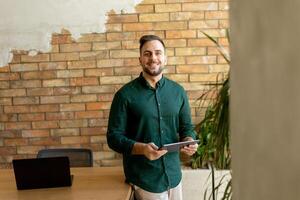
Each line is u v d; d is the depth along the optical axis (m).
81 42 3.50
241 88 0.71
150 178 2.38
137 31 3.46
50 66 3.54
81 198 2.07
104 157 3.59
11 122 3.60
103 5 3.45
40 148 3.61
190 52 3.45
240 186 0.75
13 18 3.49
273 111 0.56
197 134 2.54
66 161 2.20
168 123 2.43
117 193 2.16
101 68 3.52
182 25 3.43
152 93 2.41
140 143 2.28
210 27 3.42
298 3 0.48
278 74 0.54
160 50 2.40
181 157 3.24
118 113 2.39
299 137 0.48
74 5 3.47
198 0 3.40
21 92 3.57
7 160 3.63
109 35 3.48
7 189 2.25
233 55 0.76
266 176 0.60
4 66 3.55
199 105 3.45
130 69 3.51
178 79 3.48
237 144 0.76
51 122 3.60
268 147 0.59
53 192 2.18
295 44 0.49
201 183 3.13
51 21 3.49
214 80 3.44
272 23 0.56
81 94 3.56
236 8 0.73
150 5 3.43
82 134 3.59
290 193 0.52
